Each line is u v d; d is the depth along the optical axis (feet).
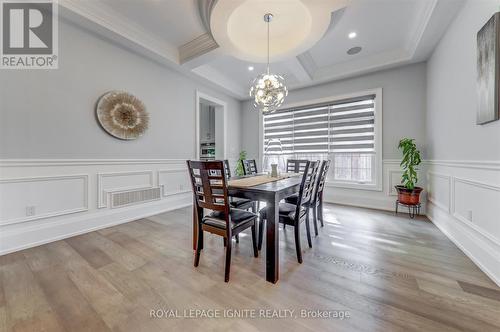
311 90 14.35
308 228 7.17
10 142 6.86
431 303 4.37
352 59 11.80
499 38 5.09
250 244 7.47
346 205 12.93
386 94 11.87
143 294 4.73
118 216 9.69
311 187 7.16
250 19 8.41
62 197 7.97
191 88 13.43
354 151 13.08
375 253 6.64
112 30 8.53
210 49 9.98
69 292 4.78
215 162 5.30
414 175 10.23
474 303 4.35
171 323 3.92
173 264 6.05
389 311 4.17
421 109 10.97
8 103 6.84
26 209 7.14
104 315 4.10
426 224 9.37
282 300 4.53
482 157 5.89
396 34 9.48
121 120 9.66
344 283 5.11
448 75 8.14
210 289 4.92
